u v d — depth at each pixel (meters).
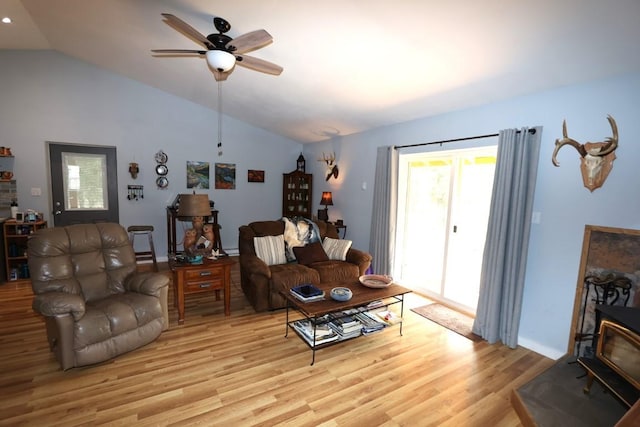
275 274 3.34
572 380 2.21
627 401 1.68
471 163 3.50
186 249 3.26
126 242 3.00
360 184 4.99
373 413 1.95
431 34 2.23
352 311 3.01
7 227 4.05
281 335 2.90
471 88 2.91
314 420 1.87
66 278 2.52
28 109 4.38
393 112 3.90
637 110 2.16
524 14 1.86
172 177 5.41
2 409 1.87
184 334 2.88
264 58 3.13
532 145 2.67
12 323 2.95
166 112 5.27
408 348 2.75
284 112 4.85
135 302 2.52
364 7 2.12
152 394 2.04
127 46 3.71
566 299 2.57
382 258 4.35
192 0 2.42
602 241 2.36
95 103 4.76
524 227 2.71
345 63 2.96
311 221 4.20
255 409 1.94
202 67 3.87
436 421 1.90
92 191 4.90
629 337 1.69
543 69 2.37
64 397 1.99
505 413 1.99
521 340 2.85
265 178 6.33
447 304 3.75
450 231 3.73
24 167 4.41
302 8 2.27
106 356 2.31
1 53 4.20
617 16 1.73
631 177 2.20
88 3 2.83
